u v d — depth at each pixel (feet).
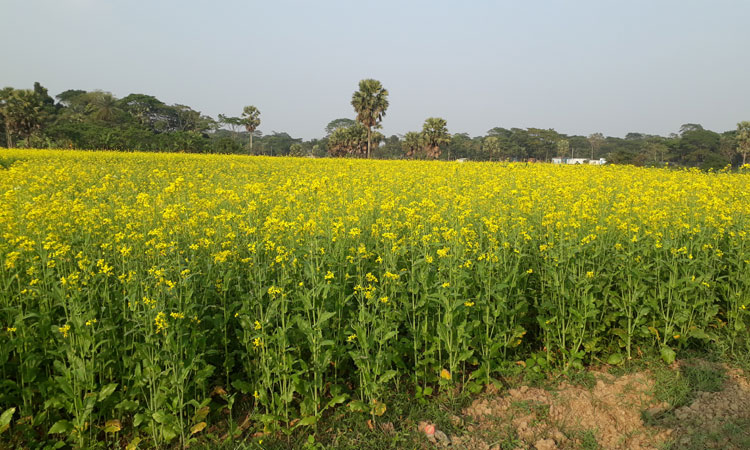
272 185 39.93
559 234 21.52
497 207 27.04
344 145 254.06
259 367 14.87
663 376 16.37
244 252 19.56
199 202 26.27
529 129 429.38
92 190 26.13
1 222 19.11
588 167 72.54
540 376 16.71
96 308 14.89
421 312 16.60
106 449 13.19
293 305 16.11
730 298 19.19
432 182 41.93
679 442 13.41
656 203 27.55
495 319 17.13
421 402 15.15
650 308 18.72
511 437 13.91
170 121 350.23
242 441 13.29
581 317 16.93
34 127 192.24
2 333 13.88
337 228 18.98
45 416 13.38
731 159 317.22
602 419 14.73
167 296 14.73
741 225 22.18
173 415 12.99
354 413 14.51
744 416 14.11
